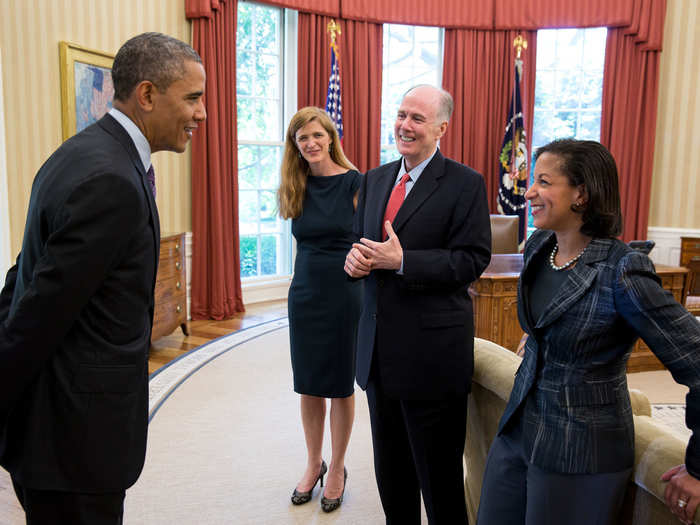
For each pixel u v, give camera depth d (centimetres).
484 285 425
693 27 695
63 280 119
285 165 264
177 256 520
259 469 295
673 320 111
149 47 137
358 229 215
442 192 185
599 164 124
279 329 571
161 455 308
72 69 464
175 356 482
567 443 124
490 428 187
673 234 725
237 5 610
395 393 183
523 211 726
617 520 128
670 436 127
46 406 129
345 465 301
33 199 133
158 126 142
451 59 715
